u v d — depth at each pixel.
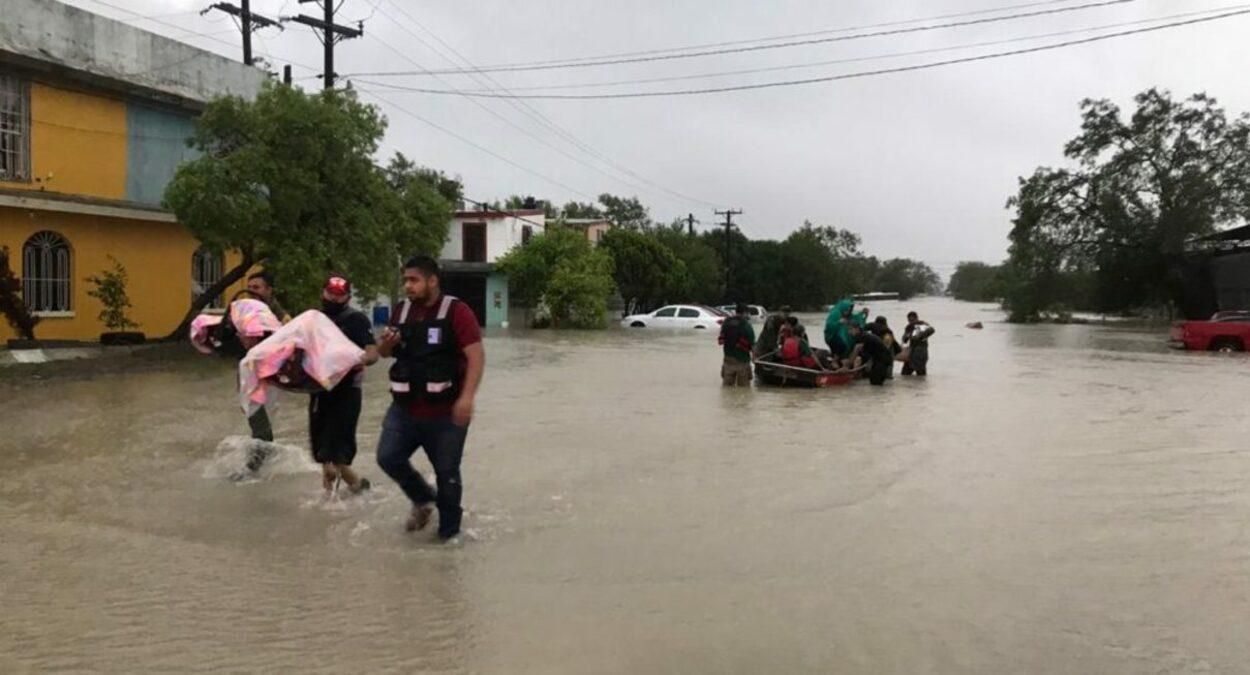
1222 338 29.50
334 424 7.55
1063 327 52.56
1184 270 54.56
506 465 9.20
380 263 22.88
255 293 8.98
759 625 4.88
